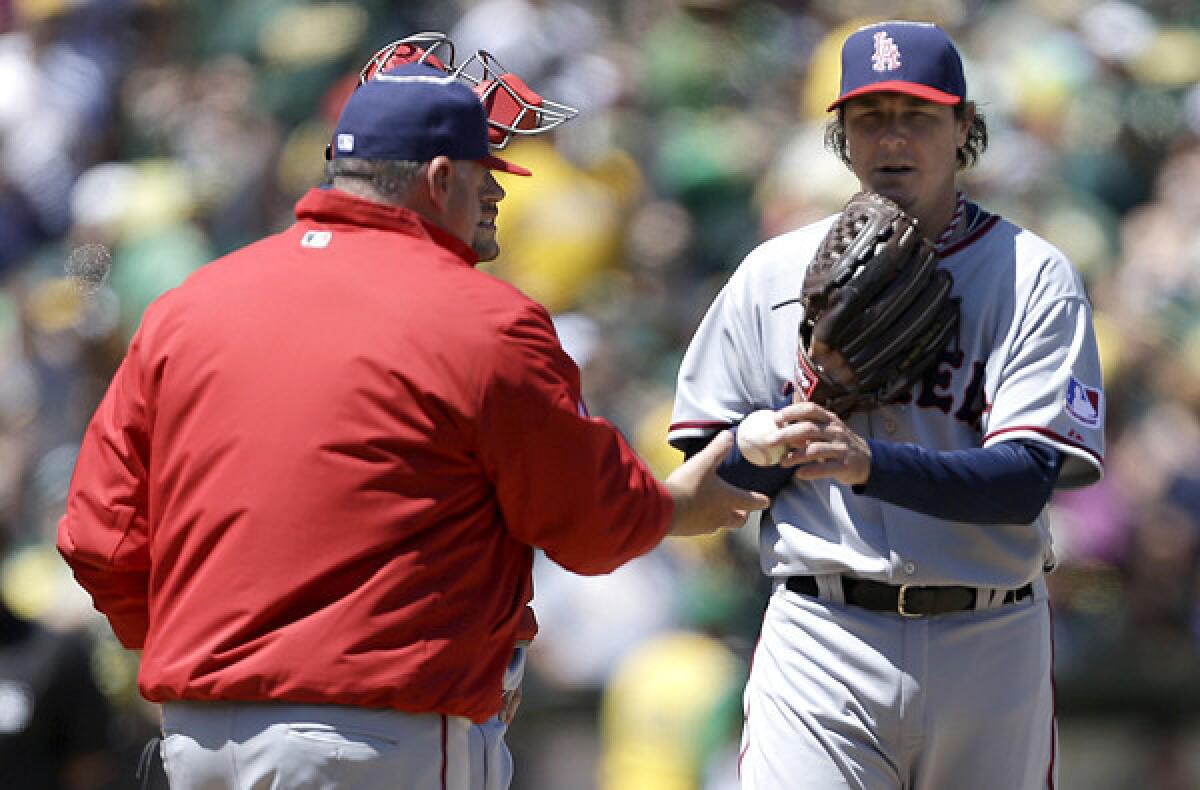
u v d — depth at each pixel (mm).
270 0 48594
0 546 29531
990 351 14516
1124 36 43250
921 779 15000
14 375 37781
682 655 25766
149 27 50156
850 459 13734
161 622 13328
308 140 43094
